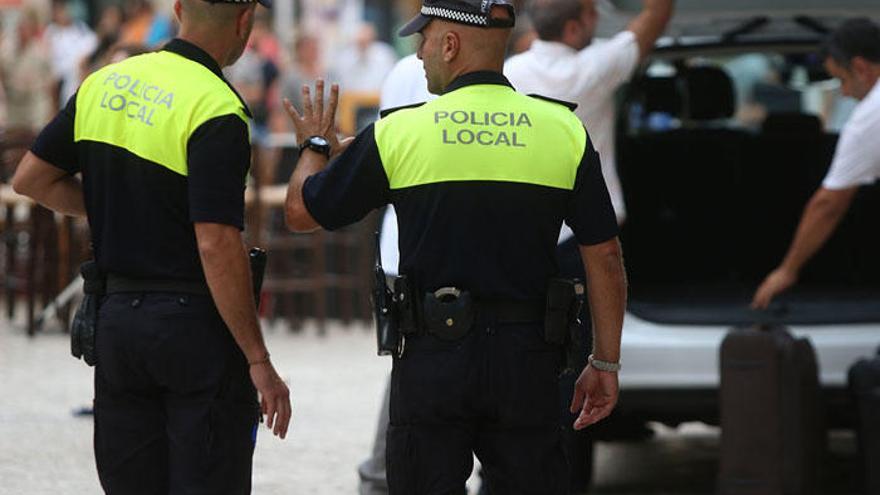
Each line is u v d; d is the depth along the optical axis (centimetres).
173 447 1423
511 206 1385
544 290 1407
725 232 2581
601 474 2419
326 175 1394
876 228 2548
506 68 1925
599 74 1912
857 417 2056
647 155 2556
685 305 2267
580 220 1409
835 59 2127
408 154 1385
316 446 2455
